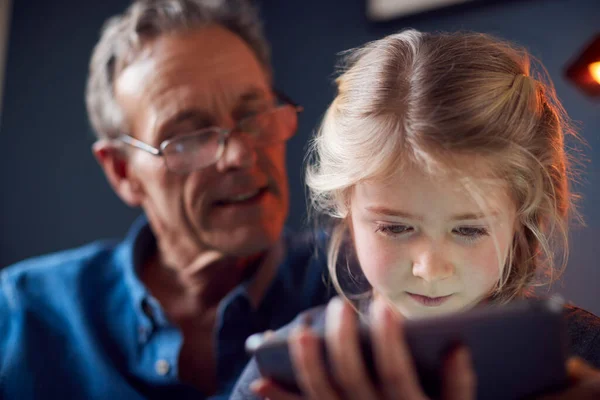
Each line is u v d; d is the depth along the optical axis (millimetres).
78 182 1956
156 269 1367
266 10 1938
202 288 1273
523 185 751
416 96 747
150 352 1237
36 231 1963
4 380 1233
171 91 1192
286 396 584
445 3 1630
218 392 1180
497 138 716
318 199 917
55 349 1275
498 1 1576
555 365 554
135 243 1349
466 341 529
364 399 538
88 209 1949
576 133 970
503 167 720
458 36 831
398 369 520
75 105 1961
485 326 531
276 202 1206
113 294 1317
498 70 771
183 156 1160
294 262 1300
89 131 1947
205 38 1237
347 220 867
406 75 783
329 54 1821
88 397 1220
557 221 845
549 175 792
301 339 544
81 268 1373
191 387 1216
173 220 1224
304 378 545
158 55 1228
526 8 1545
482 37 840
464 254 730
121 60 1293
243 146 1147
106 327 1285
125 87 1263
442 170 690
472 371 538
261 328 1228
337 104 867
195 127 1195
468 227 723
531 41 1533
